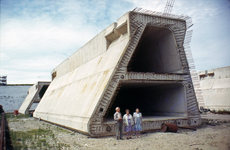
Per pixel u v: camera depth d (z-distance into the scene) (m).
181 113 19.48
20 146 11.12
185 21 19.89
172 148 10.77
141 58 24.86
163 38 20.58
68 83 28.44
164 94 22.25
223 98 41.59
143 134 15.20
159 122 17.36
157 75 17.83
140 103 27.45
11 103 64.81
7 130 18.59
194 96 19.69
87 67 24.41
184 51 19.66
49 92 37.28
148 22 17.97
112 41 21.22
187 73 19.44
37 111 35.03
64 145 12.03
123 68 16.41
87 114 15.50
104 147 11.45
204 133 15.28
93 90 17.53
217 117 28.12
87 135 15.50
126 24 17.86
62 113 21.73
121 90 28.86
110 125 15.30
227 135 14.30
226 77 43.97
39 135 15.90
